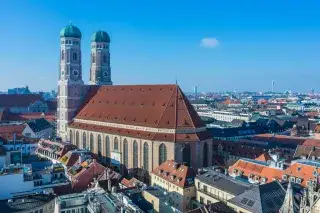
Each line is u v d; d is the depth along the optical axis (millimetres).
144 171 186500
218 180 132375
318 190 87500
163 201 117938
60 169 158250
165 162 163125
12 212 105062
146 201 122938
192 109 190625
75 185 139875
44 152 196125
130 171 188750
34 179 138375
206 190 133625
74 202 104062
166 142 176875
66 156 175750
